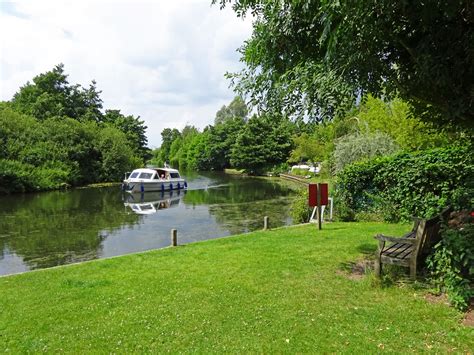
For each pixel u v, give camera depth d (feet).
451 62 16.19
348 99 18.07
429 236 19.29
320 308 16.31
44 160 118.21
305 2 15.67
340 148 66.54
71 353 13.35
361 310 15.84
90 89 198.80
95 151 139.64
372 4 14.21
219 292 19.08
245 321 15.33
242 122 238.68
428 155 37.60
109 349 13.52
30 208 74.49
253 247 29.35
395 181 40.75
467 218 22.48
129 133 208.64
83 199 90.43
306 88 17.92
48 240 45.80
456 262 16.12
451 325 14.03
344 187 44.60
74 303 18.35
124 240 45.68
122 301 18.39
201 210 70.95
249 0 19.61
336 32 15.10
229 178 168.86
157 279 21.94
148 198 92.84
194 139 273.54
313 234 33.88
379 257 18.97
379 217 41.32
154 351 13.23
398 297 16.96
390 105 59.93
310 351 12.71
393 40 16.83
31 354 13.39
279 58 20.17
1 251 40.63
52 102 165.68
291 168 180.55
